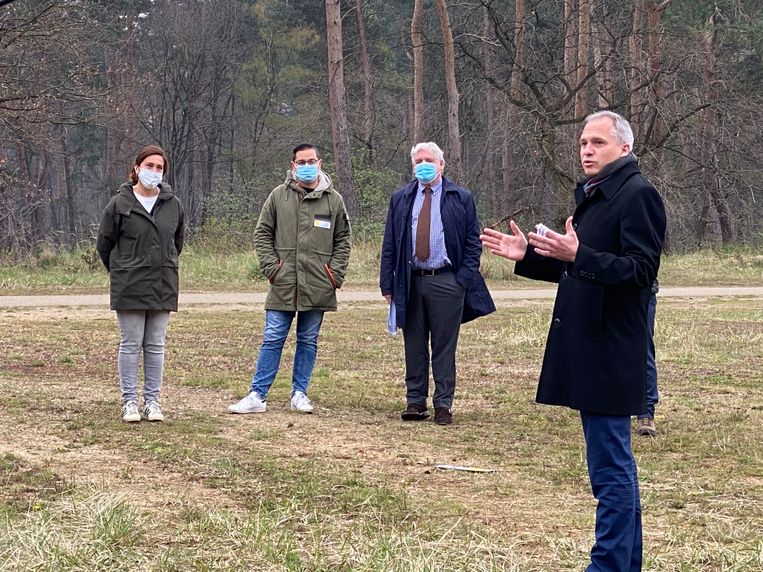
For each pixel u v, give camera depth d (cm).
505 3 4341
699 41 3644
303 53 5588
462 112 4950
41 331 1403
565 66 3472
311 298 835
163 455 657
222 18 5397
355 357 1208
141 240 775
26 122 3067
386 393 959
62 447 679
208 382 996
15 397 873
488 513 543
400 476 624
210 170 5700
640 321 409
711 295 2278
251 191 4175
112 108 3428
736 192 3888
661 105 3319
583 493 593
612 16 3862
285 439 727
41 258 2675
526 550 478
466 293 836
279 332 843
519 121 3438
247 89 5616
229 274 2419
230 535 478
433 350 826
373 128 4944
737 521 536
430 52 5100
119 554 448
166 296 780
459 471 644
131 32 5169
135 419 775
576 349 408
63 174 6238
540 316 1630
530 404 913
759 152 3928
